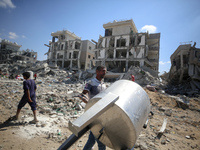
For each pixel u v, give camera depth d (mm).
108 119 1316
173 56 21344
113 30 33438
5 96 6148
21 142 2516
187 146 3135
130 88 1471
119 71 29938
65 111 4742
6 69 33812
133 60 27828
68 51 42281
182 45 17578
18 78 16266
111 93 1298
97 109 1037
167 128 4273
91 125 1455
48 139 2740
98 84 1781
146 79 17156
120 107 1202
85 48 42906
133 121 1218
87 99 1598
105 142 1500
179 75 19797
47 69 29844
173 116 5852
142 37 28609
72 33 48469
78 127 847
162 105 7652
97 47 34531
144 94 1565
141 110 1391
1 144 2357
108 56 33188
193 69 16281
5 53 59094
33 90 3578
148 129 4012
